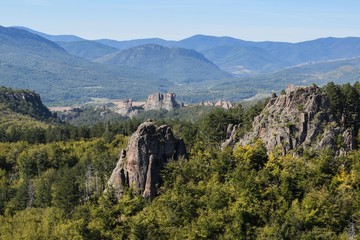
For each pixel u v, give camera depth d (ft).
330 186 388.37
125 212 369.71
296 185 387.55
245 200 362.74
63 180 511.81
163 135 419.33
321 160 424.05
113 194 392.88
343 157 451.94
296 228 341.41
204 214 358.84
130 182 404.98
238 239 339.77
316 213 351.46
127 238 352.08
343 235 335.26
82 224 362.33
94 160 638.94
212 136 630.74
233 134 604.90
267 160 437.17
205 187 389.60
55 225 426.51
